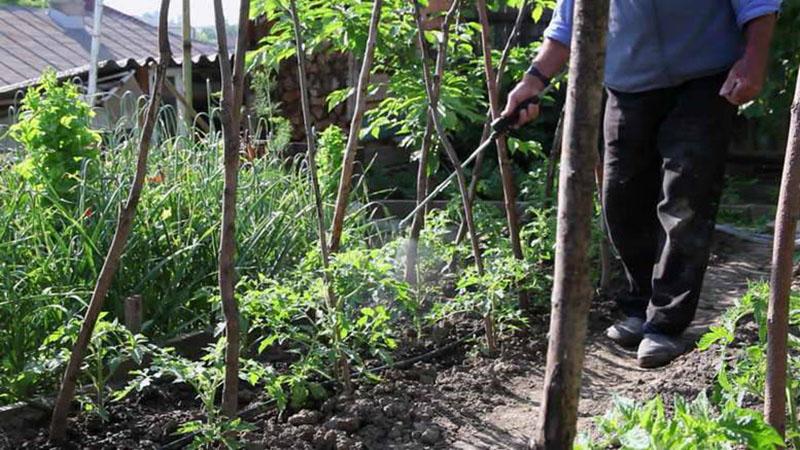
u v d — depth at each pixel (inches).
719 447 100.4
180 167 217.6
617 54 181.3
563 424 75.3
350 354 151.3
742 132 431.2
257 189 229.8
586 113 72.9
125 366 164.9
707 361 162.4
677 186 173.0
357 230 227.8
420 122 237.3
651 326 178.2
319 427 145.9
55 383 159.9
